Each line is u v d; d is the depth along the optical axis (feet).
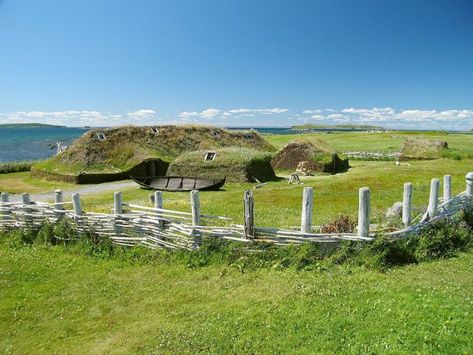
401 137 363.76
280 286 34.78
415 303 28.68
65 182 132.16
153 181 115.96
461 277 34.81
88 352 27.86
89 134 147.02
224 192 99.40
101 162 140.05
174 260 42.52
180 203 79.61
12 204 54.44
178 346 27.17
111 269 42.39
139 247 45.62
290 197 87.10
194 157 125.39
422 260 39.29
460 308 27.43
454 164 147.02
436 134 415.44
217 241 41.83
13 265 44.16
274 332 27.48
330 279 35.09
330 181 111.75
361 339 25.34
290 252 39.01
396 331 25.50
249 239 40.88
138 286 37.88
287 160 153.48
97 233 48.42
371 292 31.91
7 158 310.24
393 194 83.61
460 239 42.52
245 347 26.16
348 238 39.19
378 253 38.19
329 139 357.00
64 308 34.47
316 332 26.89
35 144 492.54
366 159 197.77
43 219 52.70
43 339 30.07
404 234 40.47
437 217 43.32
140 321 31.63
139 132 158.40
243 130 202.08
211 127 183.83
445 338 24.09
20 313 33.91
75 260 45.11
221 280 37.35
